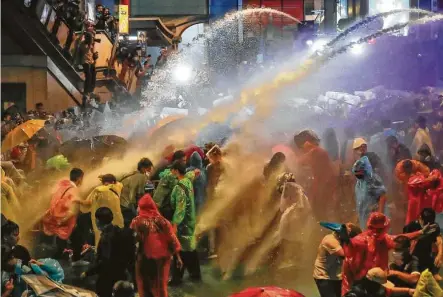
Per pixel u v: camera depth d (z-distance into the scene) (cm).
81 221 1277
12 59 2906
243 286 1145
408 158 1498
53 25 3055
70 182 1301
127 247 983
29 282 782
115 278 980
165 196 1155
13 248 855
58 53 3034
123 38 4841
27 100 2911
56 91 3028
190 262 1167
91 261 1234
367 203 1255
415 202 1271
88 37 3372
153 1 7625
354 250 884
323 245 915
